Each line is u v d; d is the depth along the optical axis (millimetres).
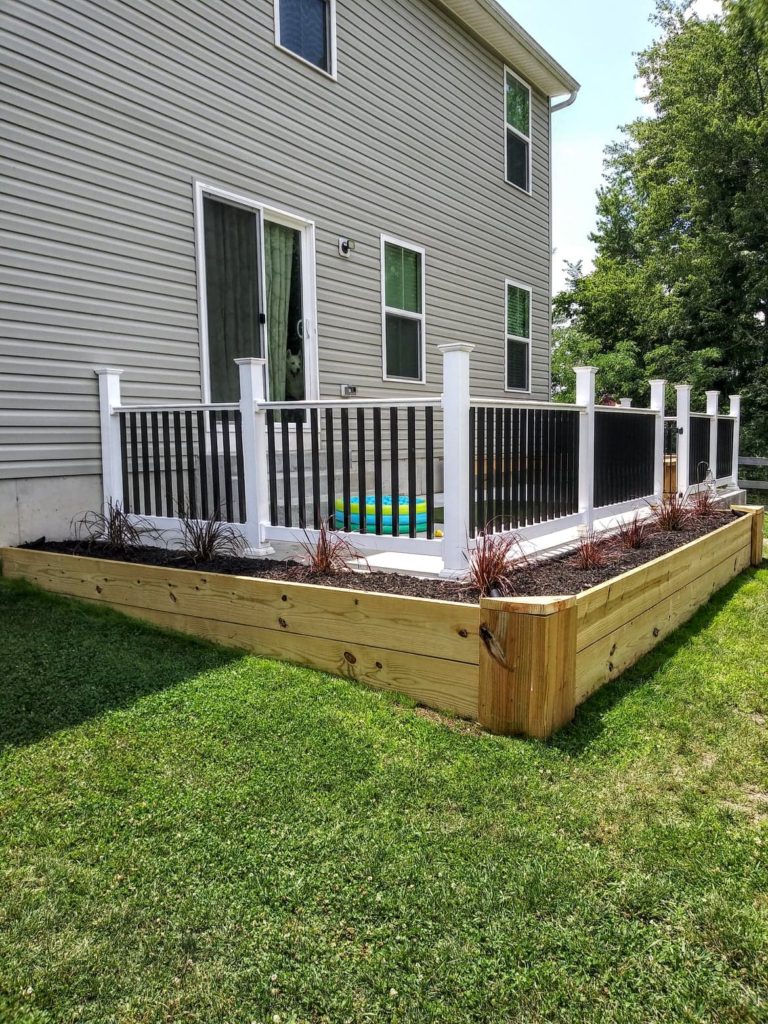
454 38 8141
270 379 6000
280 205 5961
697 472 7039
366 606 2889
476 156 8617
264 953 1495
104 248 4703
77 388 4633
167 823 1935
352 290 6801
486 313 8969
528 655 2451
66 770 2203
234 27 5504
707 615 4285
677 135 14961
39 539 4512
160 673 2998
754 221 13898
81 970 1443
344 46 6570
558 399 19859
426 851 1825
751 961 1483
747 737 2553
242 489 4074
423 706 2742
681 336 16656
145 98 4895
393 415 3469
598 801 2080
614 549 4387
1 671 2977
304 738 2426
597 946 1520
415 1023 1329
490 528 3598
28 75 4230
